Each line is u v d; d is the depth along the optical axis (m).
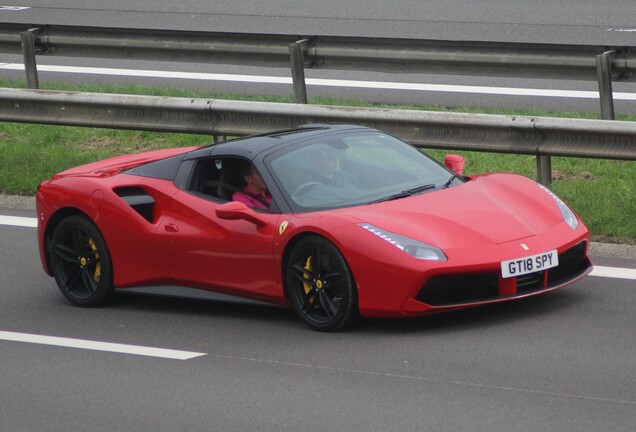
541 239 20.38
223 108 32.28
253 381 18.27
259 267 21.38
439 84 42.38
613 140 27.03
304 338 20.39
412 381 17.67
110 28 38.69
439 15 52.28
